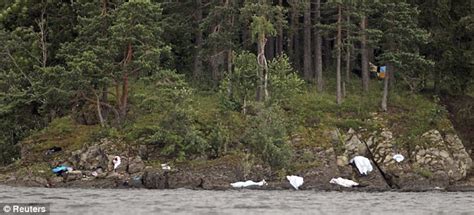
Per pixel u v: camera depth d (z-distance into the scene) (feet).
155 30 111.14
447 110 126.93
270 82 112.57
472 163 112.47
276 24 121.29
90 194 78.69
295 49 148.46
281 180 99.40
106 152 104.12
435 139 113.80
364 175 105.81
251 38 124.88
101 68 108.99
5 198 70.90
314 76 146.20
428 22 130.41
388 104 126.72
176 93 106.83
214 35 120.47
